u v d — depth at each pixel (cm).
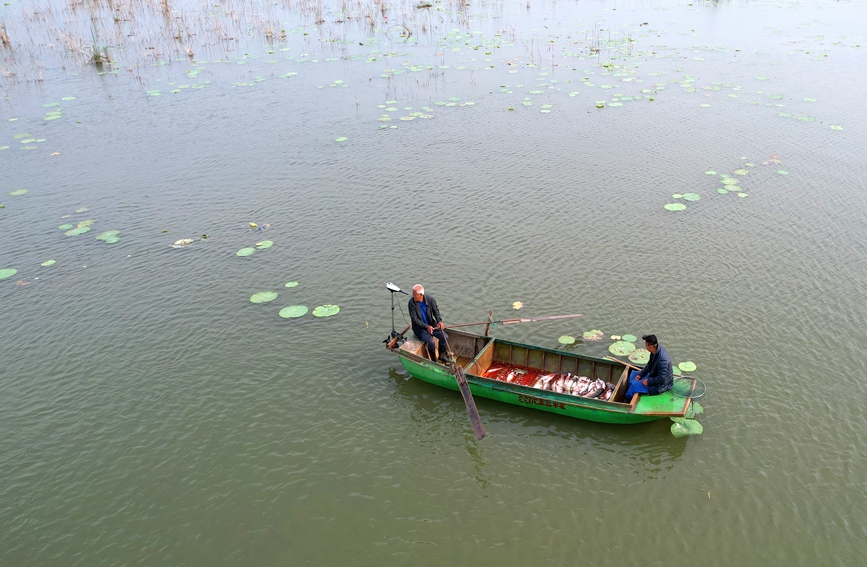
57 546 983
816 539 936
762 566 904
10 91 3148
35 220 1955
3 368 1357
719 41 3638
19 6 4847
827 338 1318
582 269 1599
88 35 4025
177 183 2159
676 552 930
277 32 4122
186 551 968
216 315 1498
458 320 1441
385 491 1055
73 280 1655
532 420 1183
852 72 2988
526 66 3278
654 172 2083
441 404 1237
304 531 991
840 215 1786
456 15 4541
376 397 1255
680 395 1139
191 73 3359
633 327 1386
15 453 1151
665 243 1691
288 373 1316
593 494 1030
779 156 2158
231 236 1831
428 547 959
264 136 2523
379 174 2162
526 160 2214
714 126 2425
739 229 1742
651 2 4862
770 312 1405
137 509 1038
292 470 1098
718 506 995
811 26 3931
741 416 1145
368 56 3572
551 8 4731
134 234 1862
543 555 937
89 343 1423
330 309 1494
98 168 2291
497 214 1875
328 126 2595
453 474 1082
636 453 1098
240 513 1024
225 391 1275
